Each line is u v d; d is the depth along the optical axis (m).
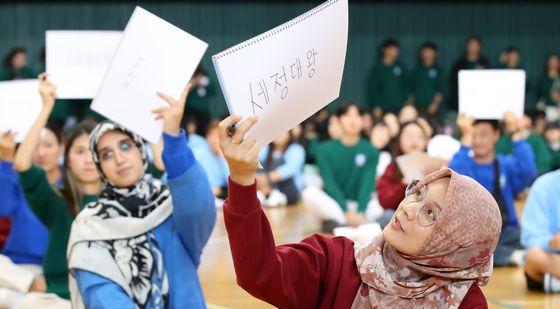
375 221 8.81
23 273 4.53
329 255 2.71
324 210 8.66
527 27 18.39
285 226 9.59
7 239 5.19
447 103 17.09
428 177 2.59
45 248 4.96
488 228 2.55
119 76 3.39
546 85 17.56
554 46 18.44
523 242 5.98
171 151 3.37
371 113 17.02
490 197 2.58
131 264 3.41
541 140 12.79
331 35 2.55
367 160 9.06
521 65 18.41
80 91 5.20
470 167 6.37
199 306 3.46
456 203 2.52
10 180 4.91
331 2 2.54
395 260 2.62
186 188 3.37
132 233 3.45
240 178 2.47
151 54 3.40
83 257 3.39
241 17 17.86
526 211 5.98
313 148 14.05
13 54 14.94
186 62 3.43
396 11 18.14
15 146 5.00
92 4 17.22
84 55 5.20
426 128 7.15
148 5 17.52
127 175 3.56
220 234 8.93
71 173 4.40
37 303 4.32
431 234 2.53
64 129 12.51
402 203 2.63
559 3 18.38
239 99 2.45
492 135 6.90
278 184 12.41
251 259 2.53
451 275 2.57
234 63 2.42
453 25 18.28
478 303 2.60
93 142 3.58
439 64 17.86
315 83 2.57
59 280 4.50
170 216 3.53
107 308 3.29
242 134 2.42
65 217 4.40
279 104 2.51
